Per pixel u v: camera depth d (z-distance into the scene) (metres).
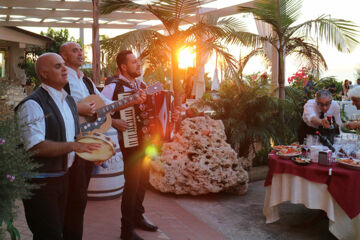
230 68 7.06
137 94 3.00
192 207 4.82
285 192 3.93
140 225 3.67
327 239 3.90
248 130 6.08
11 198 1.61
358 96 4.48
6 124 1.63
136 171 3.21
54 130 2.17
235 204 5.01
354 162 3.64
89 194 4.43
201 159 5.10
